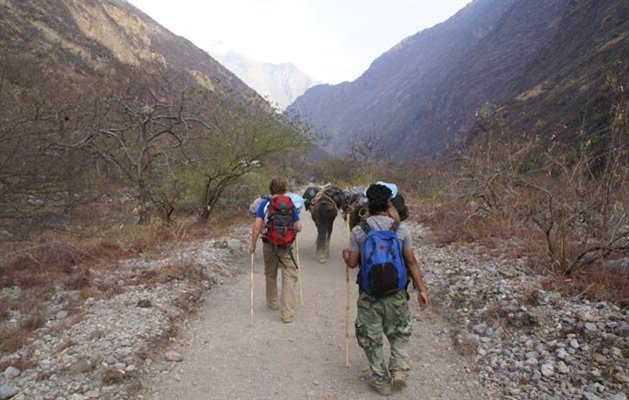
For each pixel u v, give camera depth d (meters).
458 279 7.97
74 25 66.38
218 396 5.06
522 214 10.45
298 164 39.97
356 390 5.13
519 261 8.10
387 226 5.03
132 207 14.34
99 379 5.08
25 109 9.51
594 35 53.03
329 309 7.60
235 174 14.41
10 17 43.69
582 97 31.88
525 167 10.91
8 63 11.77
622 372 4.74
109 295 7.46
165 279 8.21
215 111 15.33
